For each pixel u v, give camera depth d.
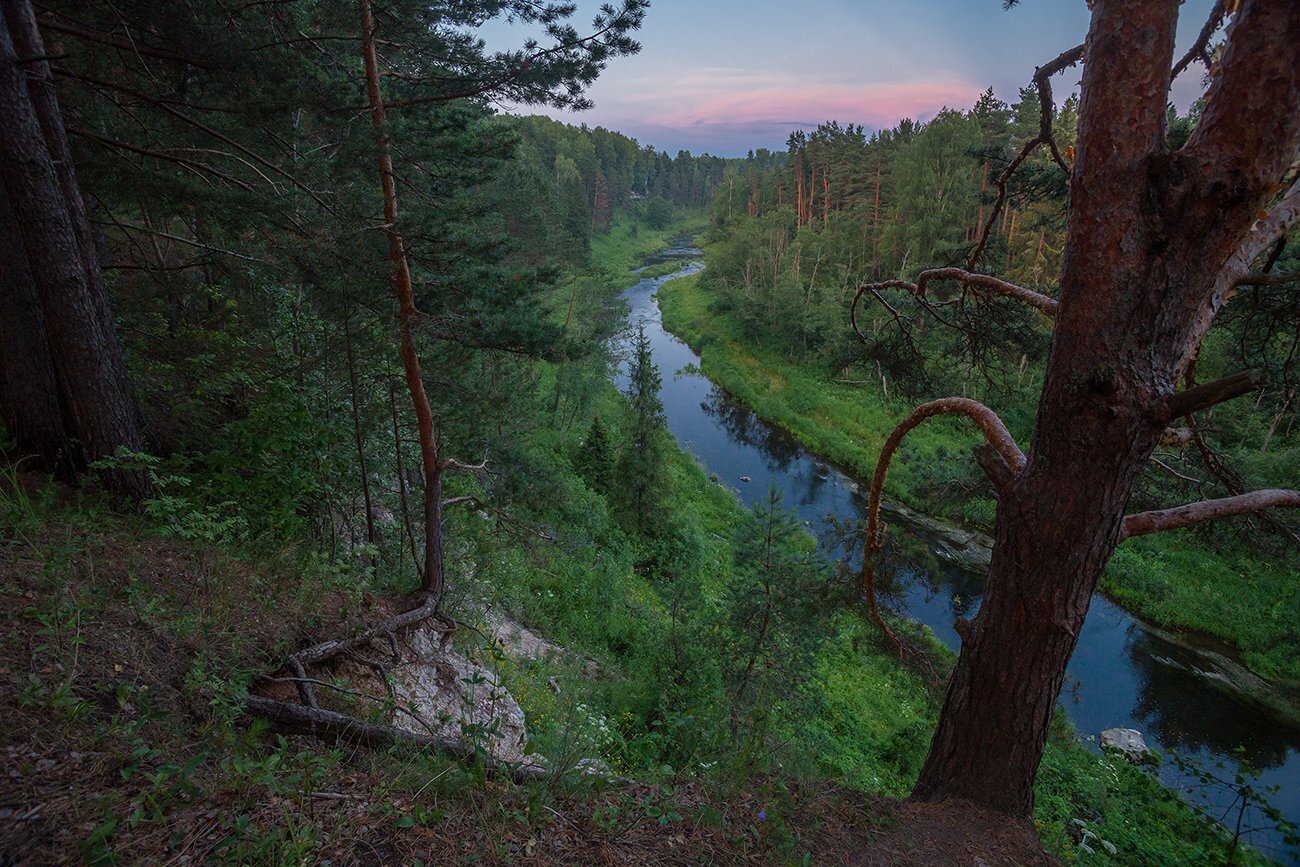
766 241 63.62
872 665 15.83
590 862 3.04
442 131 8.15
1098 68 3.08
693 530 23.67
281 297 9.10
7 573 3.95
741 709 8.05
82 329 5.56
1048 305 4.68
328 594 6.75
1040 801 9.26
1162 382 3.27
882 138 60.22
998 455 4.05
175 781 2.87
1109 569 22.88
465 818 3.15
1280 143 2.79
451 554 10.96
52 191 5.40
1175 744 16.11
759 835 3.49
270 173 8.61
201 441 7.51
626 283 77.06
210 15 6.80
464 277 7.89
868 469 32.03
